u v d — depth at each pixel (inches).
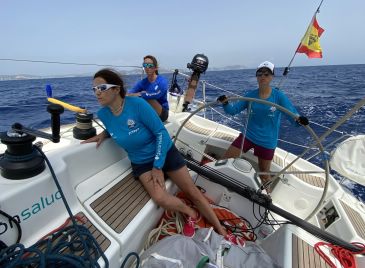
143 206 70.8
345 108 422.9
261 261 57.2
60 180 58.9
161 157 73.7
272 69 96.8
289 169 114.2
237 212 90.1
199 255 56.5
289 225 70.3
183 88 159.8
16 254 43.5
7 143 49.7
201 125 149.3
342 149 65.2
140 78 138.3
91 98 433.7
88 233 52.9
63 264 45.3
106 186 74.1
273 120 103.6
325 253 62.4
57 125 55.7
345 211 85.7
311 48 103.7
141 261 60.6
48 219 56.4
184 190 79.9
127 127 73.2
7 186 49.9
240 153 100.2
